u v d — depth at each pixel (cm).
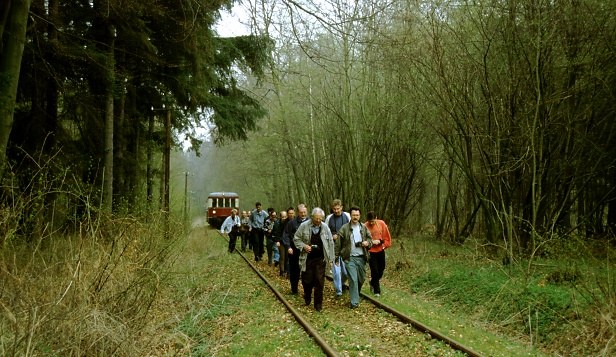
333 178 2497
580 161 1195
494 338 683
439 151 1905
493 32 1138
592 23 1016
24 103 1146
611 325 593
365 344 615
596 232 1566
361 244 849
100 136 1298
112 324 532
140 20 1175
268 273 1292
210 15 1112
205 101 1485
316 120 2256
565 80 1105
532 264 1008
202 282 1065
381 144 1950
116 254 634
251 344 632
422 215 2741
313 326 710
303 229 843
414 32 1228
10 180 704
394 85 1711
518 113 1140
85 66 1128
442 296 989
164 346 592
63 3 1154
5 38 800
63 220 797
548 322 714
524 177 1191
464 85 1188
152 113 1791
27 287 498
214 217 4072
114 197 1448
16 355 402
